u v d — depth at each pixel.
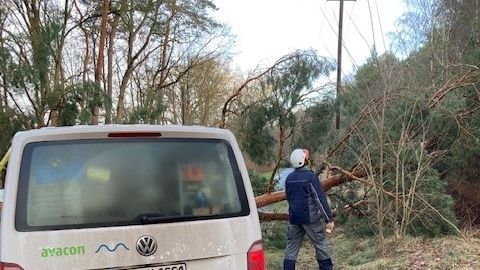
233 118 11.06
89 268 3.05
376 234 8.59
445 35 10.17
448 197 8.02
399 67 9.12
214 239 3.36
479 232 8.12
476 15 10.68
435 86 9.03
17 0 16.36
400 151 7.88
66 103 11.77
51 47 11.99
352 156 9.34
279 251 9.45
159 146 3.42
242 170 3.62
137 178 3.31
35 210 3.07
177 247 3.26
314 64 10.15
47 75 11.62
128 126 3.40
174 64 26.25
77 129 3.28
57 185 3.15
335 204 9.55
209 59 26.70
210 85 27.11
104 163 3.28
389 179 8.29
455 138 8.66
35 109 11.70
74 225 3.11
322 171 9.91
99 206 3.19
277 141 10.46
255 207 3.59
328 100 9.94
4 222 3.01
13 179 3.10
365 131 8.79
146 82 25.98
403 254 7.31
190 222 3.33
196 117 26.44
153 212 3.28
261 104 10.27
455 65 8.84
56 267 3.00
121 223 3.19
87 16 21.33
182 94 26.83
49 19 13.59
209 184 3.47
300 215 6.55
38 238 3.01
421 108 8.38
